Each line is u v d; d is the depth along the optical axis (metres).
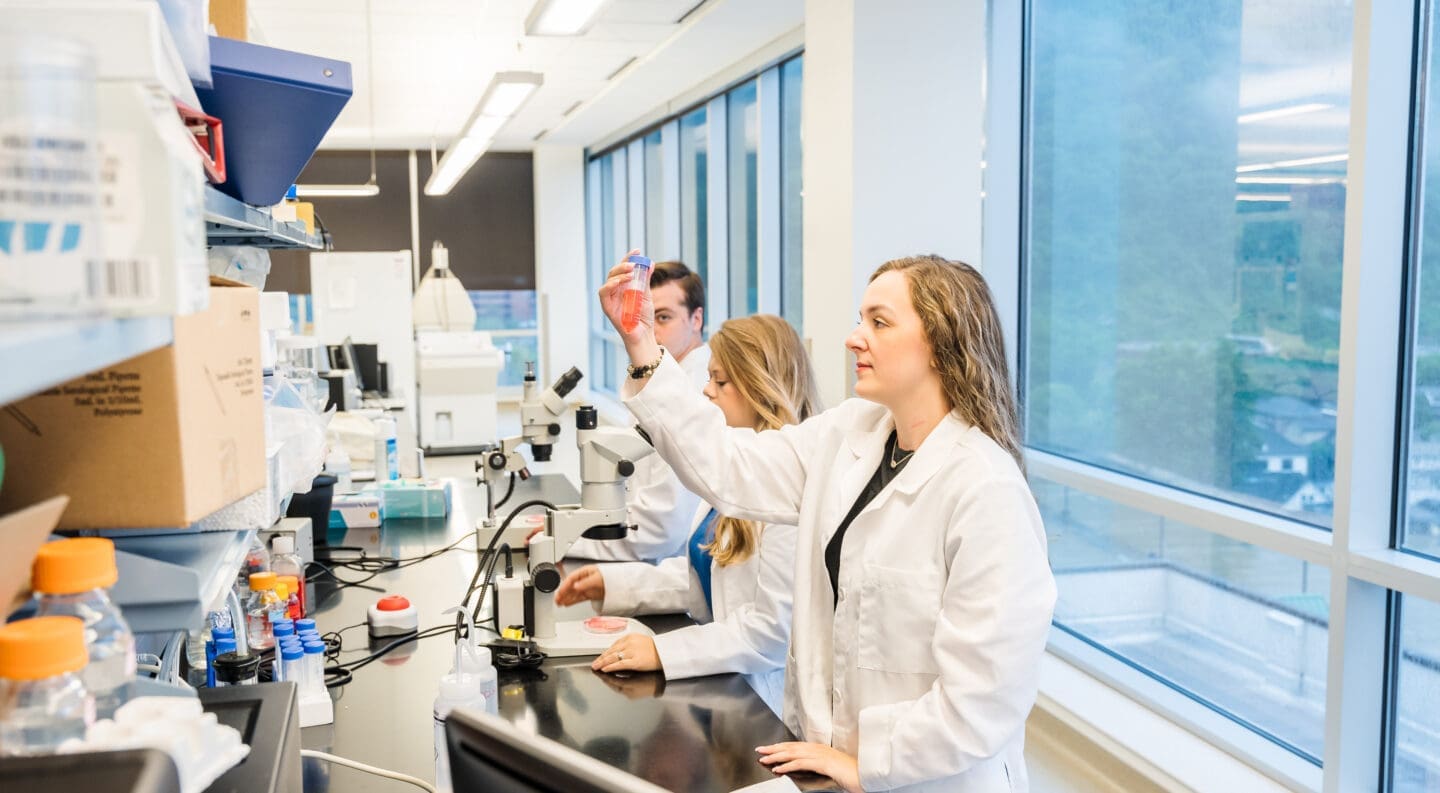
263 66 1.16
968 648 1.34
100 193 0.59
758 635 1.77
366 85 6.68
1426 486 2.30
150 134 0.61
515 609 2.03
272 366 1.73
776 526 1.81
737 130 6.98
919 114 3.88
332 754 1.48
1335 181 2.51
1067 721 3.10
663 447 1.74
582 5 2.88
